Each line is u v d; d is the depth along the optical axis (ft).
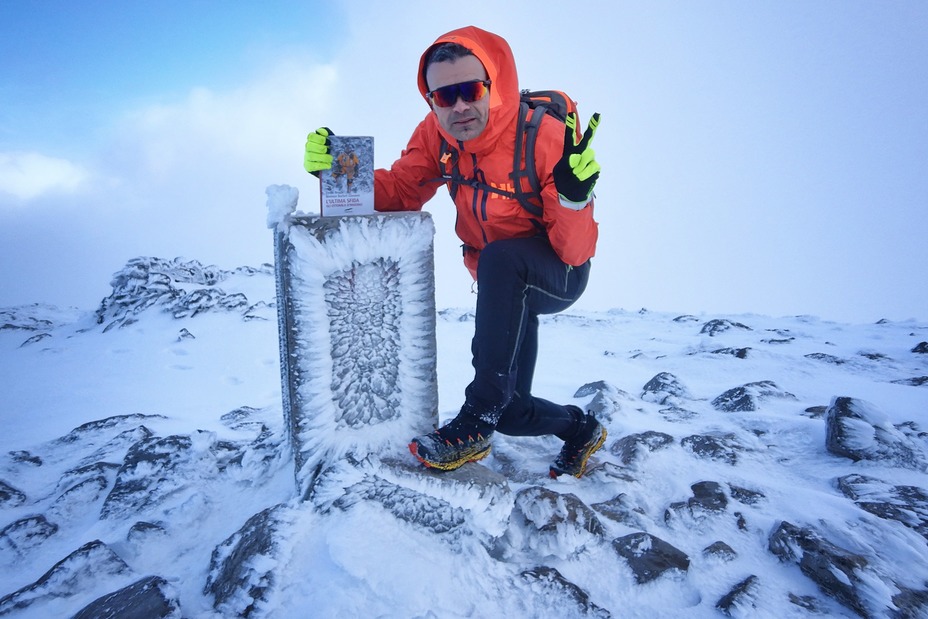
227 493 7.15
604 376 14.52
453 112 5.95
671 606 5.49
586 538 6.15
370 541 5.63
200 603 5.35
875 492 7.11
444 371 15.21
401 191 7.22
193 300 24.00
